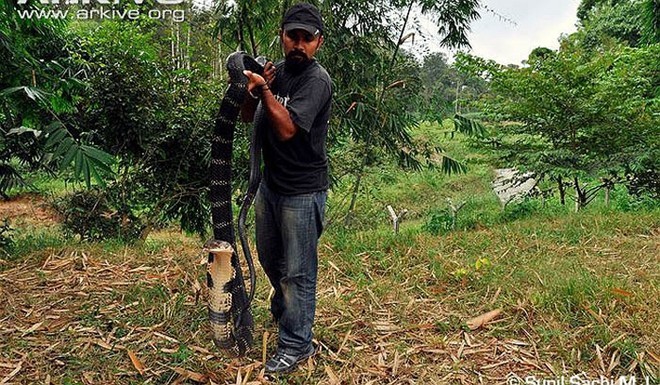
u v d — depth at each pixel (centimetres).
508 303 351
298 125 236
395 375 273
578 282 374
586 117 746
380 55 648
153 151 664
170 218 759
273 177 262
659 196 778
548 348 298
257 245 283
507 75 765
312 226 263
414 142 726
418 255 465
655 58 811
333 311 345
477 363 286
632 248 489
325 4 598
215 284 239
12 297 357
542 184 967
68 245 499
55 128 375
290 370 271
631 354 286
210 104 681
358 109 621
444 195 1437
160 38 715
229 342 247
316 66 250
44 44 561
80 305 345
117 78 629
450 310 352
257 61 257
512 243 506
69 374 263
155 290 361
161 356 282
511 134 832
